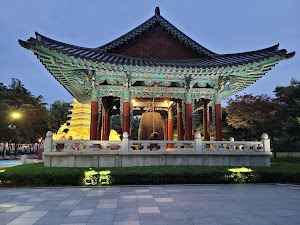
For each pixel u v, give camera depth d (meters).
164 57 21.28
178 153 16.19
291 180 13.85
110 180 13.10
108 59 18.16
